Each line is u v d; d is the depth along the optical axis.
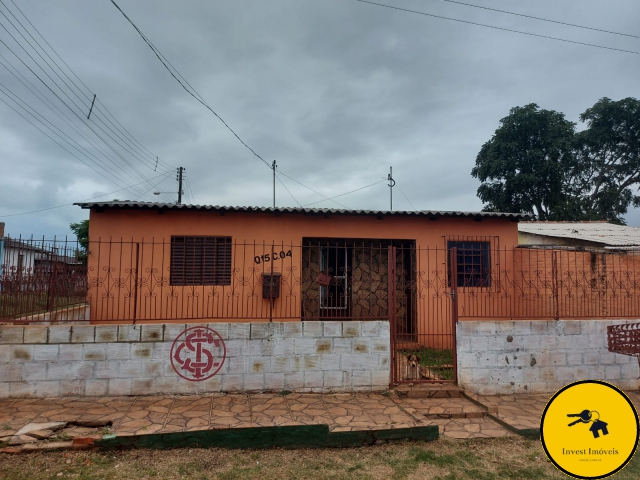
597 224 13.75
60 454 4.02
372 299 9.30
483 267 9.08
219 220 8.45
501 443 4.61
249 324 5.71
